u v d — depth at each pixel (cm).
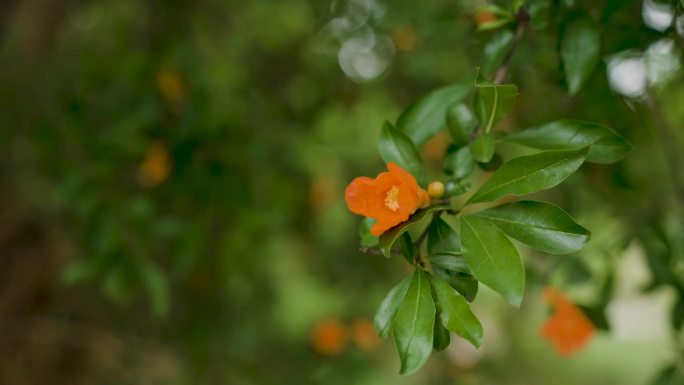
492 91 129
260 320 432
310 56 383
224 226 322
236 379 406
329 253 450
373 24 359
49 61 314
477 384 430
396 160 137
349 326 423
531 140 143
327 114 397
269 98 366
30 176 318
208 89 304
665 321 244
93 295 381
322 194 413
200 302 382
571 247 116
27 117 291
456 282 124
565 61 164
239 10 394
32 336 367
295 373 421
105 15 414
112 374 387
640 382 670
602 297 230
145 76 302
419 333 115
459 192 130
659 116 228
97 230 255
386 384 415
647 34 184
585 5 177
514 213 121
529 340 495
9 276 363
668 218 252
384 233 120
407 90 374
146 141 279
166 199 299
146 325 389
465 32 259
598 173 255
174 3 352
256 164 321
